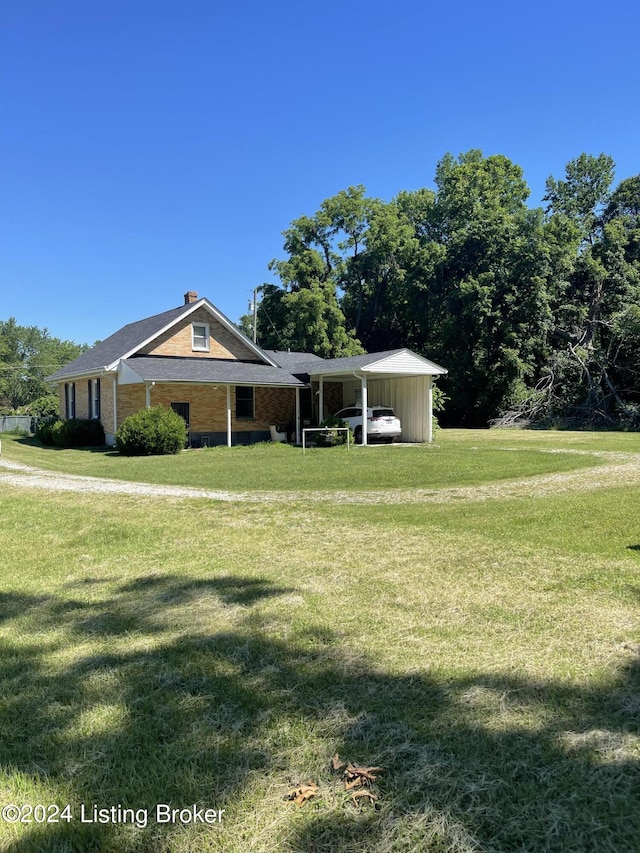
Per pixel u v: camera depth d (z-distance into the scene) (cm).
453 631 378
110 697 303
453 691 298
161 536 691
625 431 3022
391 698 294
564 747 248
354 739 259
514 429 3288
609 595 437
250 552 605
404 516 779
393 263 4347
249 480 1202
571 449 1834
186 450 2030
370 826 207
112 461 1662
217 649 360
